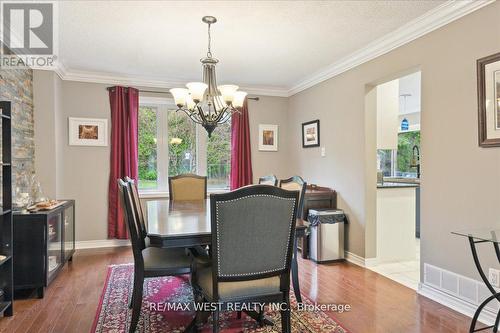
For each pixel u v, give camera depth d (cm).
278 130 545
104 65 411
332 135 426
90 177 450
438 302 272
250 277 181
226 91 273
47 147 390
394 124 388
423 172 289
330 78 429
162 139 501
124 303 269
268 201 175
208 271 204
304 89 494
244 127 516
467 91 250
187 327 223
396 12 269
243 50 359
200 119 298
